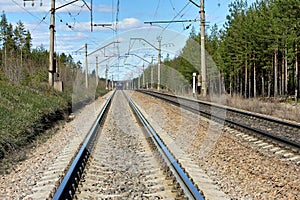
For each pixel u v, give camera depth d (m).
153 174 9.48
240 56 59.72
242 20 61.91
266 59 56.75
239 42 59.94
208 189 7.73
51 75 30.73
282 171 9.49
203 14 37.19
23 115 17.22
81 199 7.48
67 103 28.53
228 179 8.81
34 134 16.33
